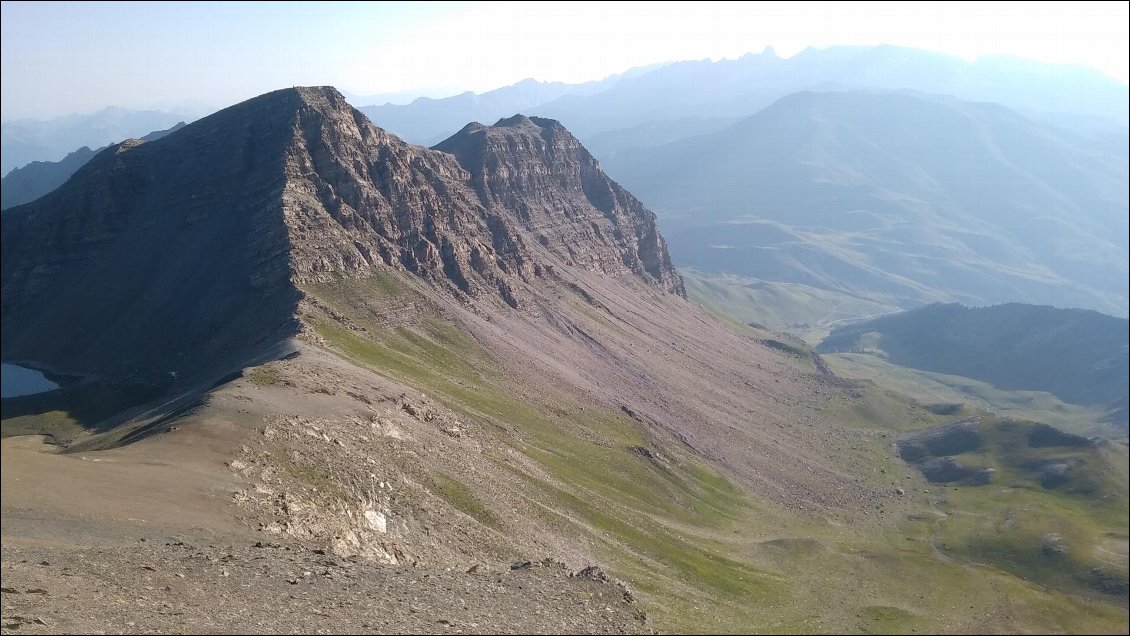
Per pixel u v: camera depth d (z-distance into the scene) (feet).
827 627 359.66
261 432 255.70
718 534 527.40
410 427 373.40
